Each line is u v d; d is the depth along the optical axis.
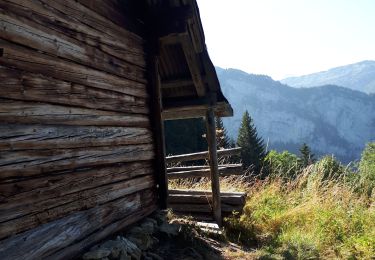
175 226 5.32
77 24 3.93
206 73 6.56
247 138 47.22
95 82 4.15
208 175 7.42
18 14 3.14
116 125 4.52
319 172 9.17
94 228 3.94
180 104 7.09
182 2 5.41
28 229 3.09
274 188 9.07
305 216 7.30
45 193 3.30
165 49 6.52
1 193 2.86
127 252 4.12
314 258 5.42
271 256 5.31
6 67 2.99
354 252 5.67
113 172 4.38
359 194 8.71
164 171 5.56
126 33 4.99
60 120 3.55
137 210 4.92
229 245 5.79
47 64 3.44
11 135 2.99
